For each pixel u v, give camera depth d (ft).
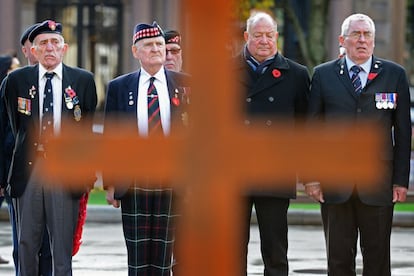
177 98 51.08
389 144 49.19
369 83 49.21
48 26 54.34
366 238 49.70
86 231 102.42
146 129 50.62
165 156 11.66
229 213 11.66
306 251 90.33
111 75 222.48
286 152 11.59
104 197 122.62
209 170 11.62
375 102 49.06
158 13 215.72
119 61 222.28
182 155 11.67
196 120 11.57
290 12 178.50
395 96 49.26
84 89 54.95
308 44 174.19
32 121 53.93
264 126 12.55
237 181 11.68
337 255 49.80
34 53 54.44
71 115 54.34
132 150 11.69
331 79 49.65
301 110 51.88
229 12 11.21
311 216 110.32
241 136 11.64
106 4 221.25
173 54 57.52
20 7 218.18
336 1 212.64
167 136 12.13
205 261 11.67
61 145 11.79
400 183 49.55
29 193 53.93
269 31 51.06
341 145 11.53
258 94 51.06
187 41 11.32
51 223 54.08
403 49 229.04
